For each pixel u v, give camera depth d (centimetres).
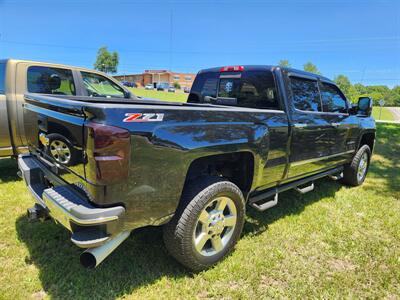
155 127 191
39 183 259
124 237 200
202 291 223
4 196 382
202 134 217
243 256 268
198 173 260
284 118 302
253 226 330
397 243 304
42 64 461
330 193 449
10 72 425
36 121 252
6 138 425
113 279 229
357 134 454
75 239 179
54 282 222
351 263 268
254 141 260
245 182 279
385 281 243
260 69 332
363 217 362
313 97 362
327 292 229
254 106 338
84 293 212
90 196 182
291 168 323
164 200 203
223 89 380
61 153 211
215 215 242
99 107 170
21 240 277
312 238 308
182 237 221
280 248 285
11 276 226
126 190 183
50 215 217
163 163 197
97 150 170
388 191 468
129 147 179
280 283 237
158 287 224
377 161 693
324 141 371
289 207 388
